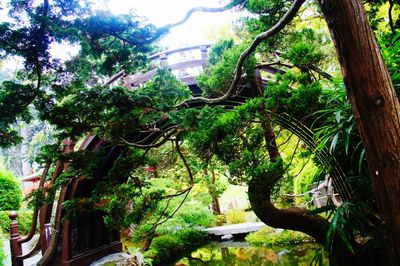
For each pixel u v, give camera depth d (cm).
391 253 157
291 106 273
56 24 236
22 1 224
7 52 240
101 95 249
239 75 269
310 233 349
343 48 146
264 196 335
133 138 523
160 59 526
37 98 279
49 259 516
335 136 253
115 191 346
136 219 352
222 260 757
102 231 635
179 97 308
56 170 488
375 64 142
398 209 142
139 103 265
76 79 292
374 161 148
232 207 1404
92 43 270
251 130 286
